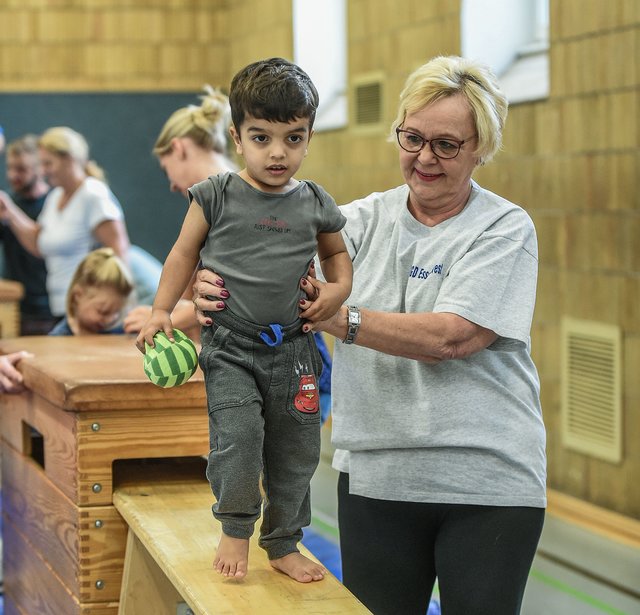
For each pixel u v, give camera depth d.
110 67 7.72
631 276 4.01
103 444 2.31
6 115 7.48
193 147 3.10
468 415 2.07
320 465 5.61
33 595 2.79
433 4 5.18
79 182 5.92
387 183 5.79
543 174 4.48
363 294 2.18
